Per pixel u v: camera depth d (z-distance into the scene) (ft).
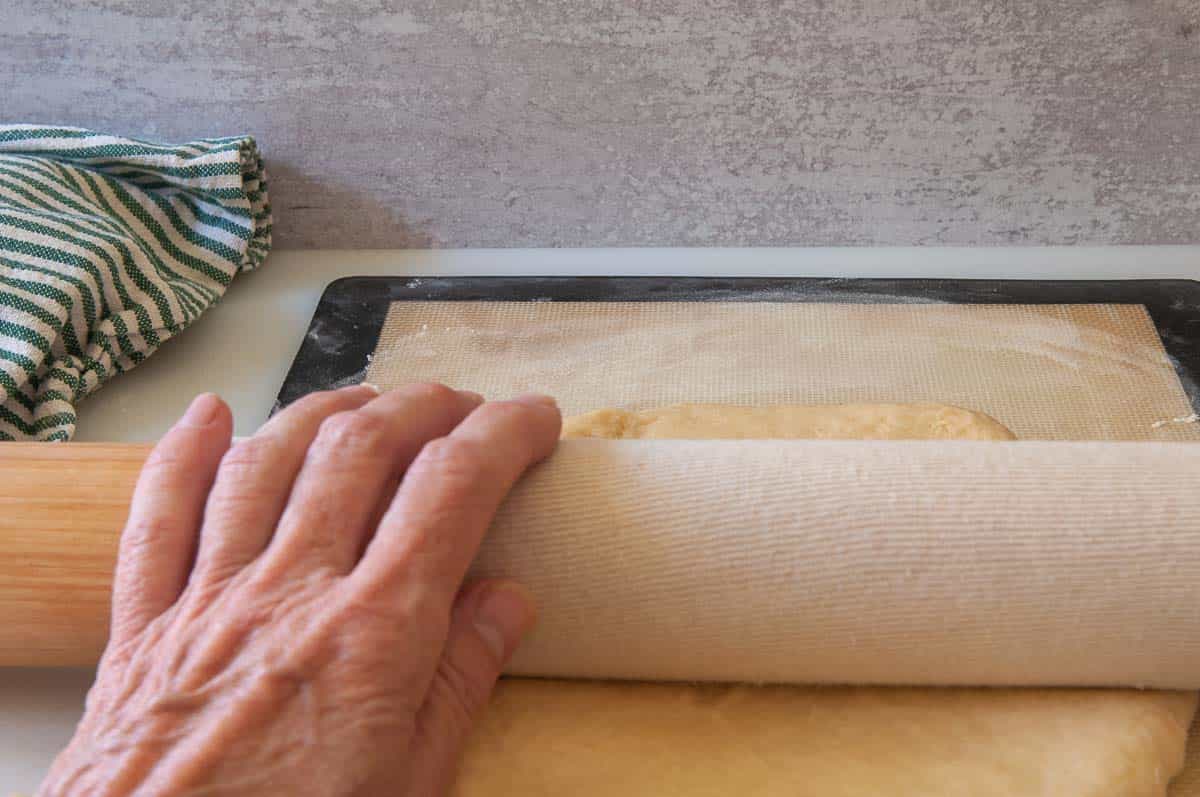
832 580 1.57
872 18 3.49
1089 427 3.04
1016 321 3.47
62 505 1.71
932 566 1.56
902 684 1.70
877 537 1.57
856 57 3.57
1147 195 3.81
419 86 3.73
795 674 1.67
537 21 3.57
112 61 3.74
